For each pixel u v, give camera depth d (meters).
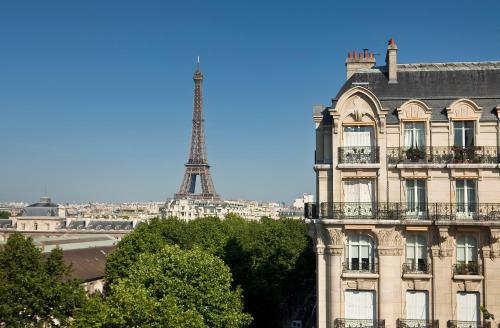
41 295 58.75
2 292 56.22
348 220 44.91
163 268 59.47
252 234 139.00
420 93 46.97
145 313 48.91
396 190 45.44
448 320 44.00
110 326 50.66
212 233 125.44
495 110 44.72
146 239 96.31
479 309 44.06
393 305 44.75
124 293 51.09
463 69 48.09
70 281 61.69
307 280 123.62
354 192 46.50
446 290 44.12
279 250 111.75
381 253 44.91
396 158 45.38
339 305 45.31
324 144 47.62
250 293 75.81
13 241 60.81
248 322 61.62
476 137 44.62
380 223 44.50
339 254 45.50
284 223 137.50
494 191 44.25
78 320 54.53
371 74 49.94
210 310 57.81
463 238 44.72
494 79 46.81
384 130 45.56
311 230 48.28
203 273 59.12
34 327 57.16
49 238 151.25
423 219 44.69
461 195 45.19
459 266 44.25
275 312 77.75
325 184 47.03
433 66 49.09
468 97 45.72
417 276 44.44
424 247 45.19
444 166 44.47
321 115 47.84
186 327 50.88
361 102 45.97
